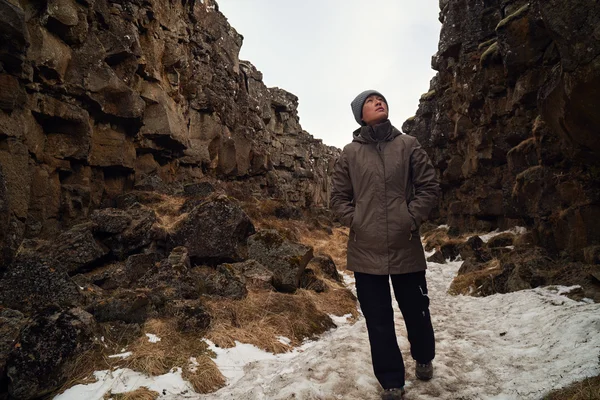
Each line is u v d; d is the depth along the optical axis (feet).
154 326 12.26
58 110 21.47
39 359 9.11
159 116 32.60
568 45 13.02
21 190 17.46
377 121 8.75
